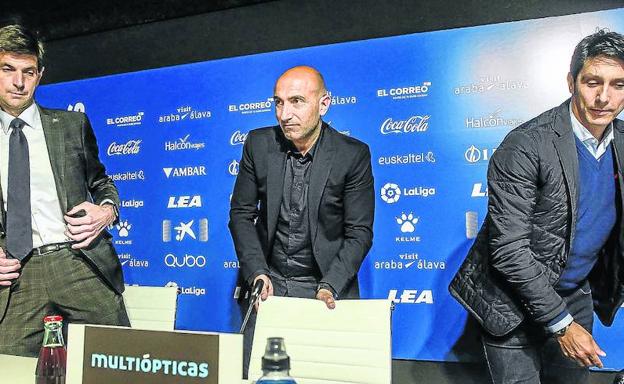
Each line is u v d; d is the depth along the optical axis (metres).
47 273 1.77
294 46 2.89
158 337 0.94
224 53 3.03
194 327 2.98
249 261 2.07
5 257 1.70
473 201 2.55
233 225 2.19
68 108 3.30
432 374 2.59
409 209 2.63
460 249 2.56
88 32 3.30
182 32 3.11
